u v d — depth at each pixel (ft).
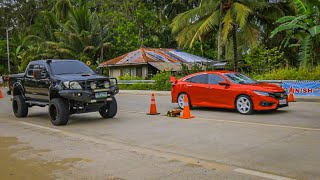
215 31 88.94
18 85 43.70
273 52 94.12
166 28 150.61
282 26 53.83
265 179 18.37
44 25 170.91
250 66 93.30
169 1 152.87
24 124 38.47
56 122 36.47
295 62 102.27
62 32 146.41
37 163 22.24
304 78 66.90
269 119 37.52
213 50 147.84
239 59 100.48
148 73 113.80
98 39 144.87
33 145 27.37
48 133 32.50
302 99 58.70
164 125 35.27
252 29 84.43
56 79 37.11
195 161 21.93
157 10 156.66
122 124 36.68
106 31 146.51
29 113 48.62
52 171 20.52
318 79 65.51
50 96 37.83
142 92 89.20
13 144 27.86
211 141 27.30
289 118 38.06
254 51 94.73
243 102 41.86
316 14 53.57
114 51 147.64
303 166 20.35
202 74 46.57
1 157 23.84
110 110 40.68
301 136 28.25
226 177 18.78
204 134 30.04
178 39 85.35
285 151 23.66
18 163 22.31
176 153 24.09
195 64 100.68
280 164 20.84
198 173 19.54
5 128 35.88
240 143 26.32
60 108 36.22
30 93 42.06
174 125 35.09
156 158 22.85
